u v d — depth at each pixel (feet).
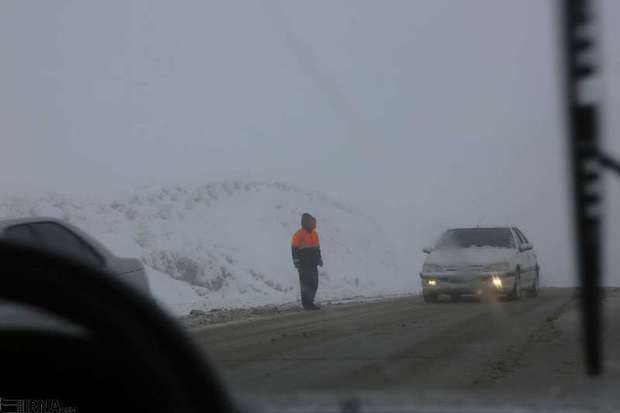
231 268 125.39
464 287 85.05
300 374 37.93
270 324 67.10
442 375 37.01
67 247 39.34
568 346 46.32
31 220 38.52
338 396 20.48
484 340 50.80
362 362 42.14
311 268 85.40
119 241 122.83
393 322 64.64
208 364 15.74
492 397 20.77
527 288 91.04
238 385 32.09
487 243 89.56
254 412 17.66
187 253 124.77
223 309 87.51
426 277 87.15
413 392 22.03
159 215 138.31
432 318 67.51
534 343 48.39
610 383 26.37
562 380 33.60
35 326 16.11
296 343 51.93
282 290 126.93
